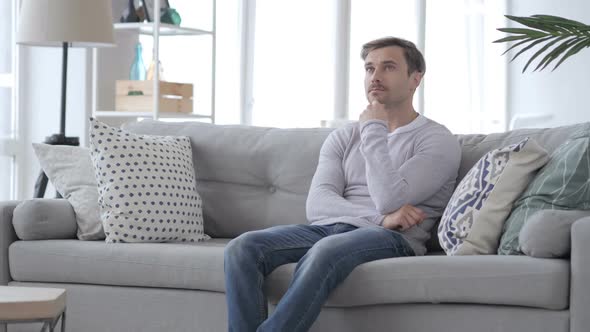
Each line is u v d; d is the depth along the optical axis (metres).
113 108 5.52
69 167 3.25
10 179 5.34
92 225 3.09
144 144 3.15
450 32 6.89
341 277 2.46
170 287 2.78
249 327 2.48
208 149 3.33
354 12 6.70
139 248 2.84
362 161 2.98
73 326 2.90
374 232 2.63
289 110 6.64
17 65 5.32
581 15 6.71
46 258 2.94
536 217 2.35
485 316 2.33
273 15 6.62
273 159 3.24
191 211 3.15
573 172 2.42
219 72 6.54
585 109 6.69
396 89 2.97
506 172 2.58
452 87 6.91
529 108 6.92
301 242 2.70
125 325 2.84
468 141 3.00
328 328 2.53
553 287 2.24
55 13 4.20
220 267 2.68
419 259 2.42
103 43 4.58
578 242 2.21
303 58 6.61
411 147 2.92
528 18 2.51
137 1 5.36
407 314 2.43
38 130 5.38
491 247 2.57
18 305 2.15
